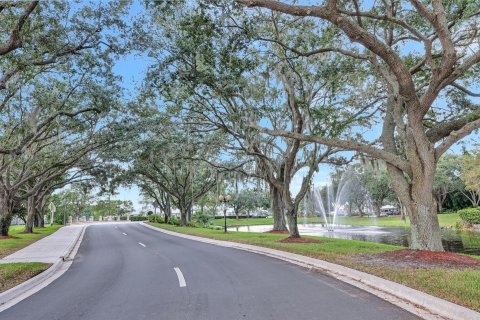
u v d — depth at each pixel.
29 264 13.28
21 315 6.83
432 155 12.06
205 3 12.98
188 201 50.94
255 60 15.69
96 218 101.06
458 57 14.22
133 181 40.97
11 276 10.99
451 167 58.94
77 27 15.22
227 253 16.30
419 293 7.06
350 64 17.11
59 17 15.02
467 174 42.22
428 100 11.66
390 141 14.86
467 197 61.69
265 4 10.95
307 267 11.64
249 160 30.45
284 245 18.00
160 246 20.86
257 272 10.77
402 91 11.76
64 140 30.33
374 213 81.25
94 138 28.52
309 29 17.70
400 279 8.41
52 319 6.47
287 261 13.27
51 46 14.56
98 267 13.31
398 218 68.44
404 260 11.20
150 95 17.95
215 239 24.42
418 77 18.27
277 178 24.02
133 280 10.08
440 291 7.09
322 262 11.91
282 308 6.60
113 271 12.07
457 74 11.35
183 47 16.09
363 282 8.93
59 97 22.22
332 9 10.73
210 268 11.77
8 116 25.05
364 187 73.94
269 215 102.94
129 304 7.29
